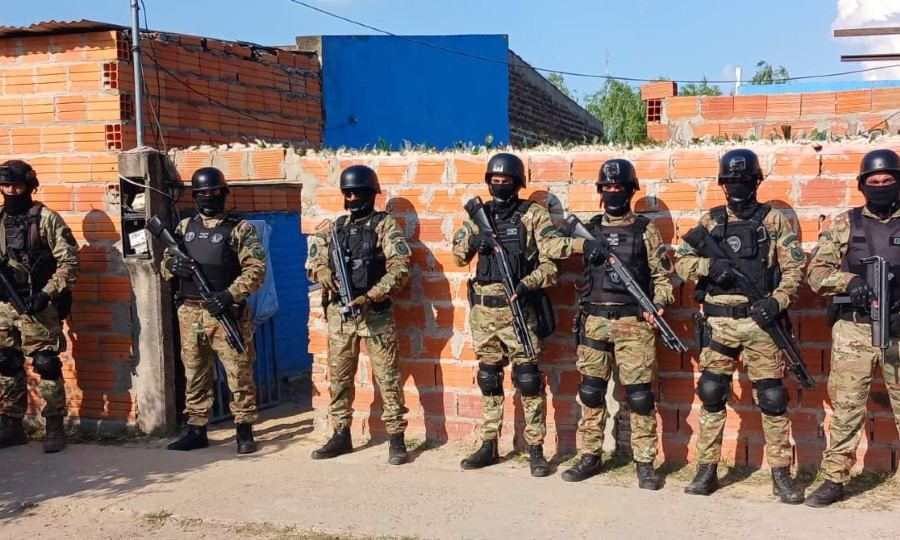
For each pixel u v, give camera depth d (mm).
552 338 6125
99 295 7129
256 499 5359
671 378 5852
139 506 5312
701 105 9797
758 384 5164
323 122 10430
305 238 10039
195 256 6406
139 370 7082
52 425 6719
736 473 5637
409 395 6539
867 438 5473
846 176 5379
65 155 7121
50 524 5133
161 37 7516
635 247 5375
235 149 6984
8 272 6582
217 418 7637
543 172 6031
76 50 7039
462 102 13500
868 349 4895
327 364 6805
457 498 5266
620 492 5328
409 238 6414
